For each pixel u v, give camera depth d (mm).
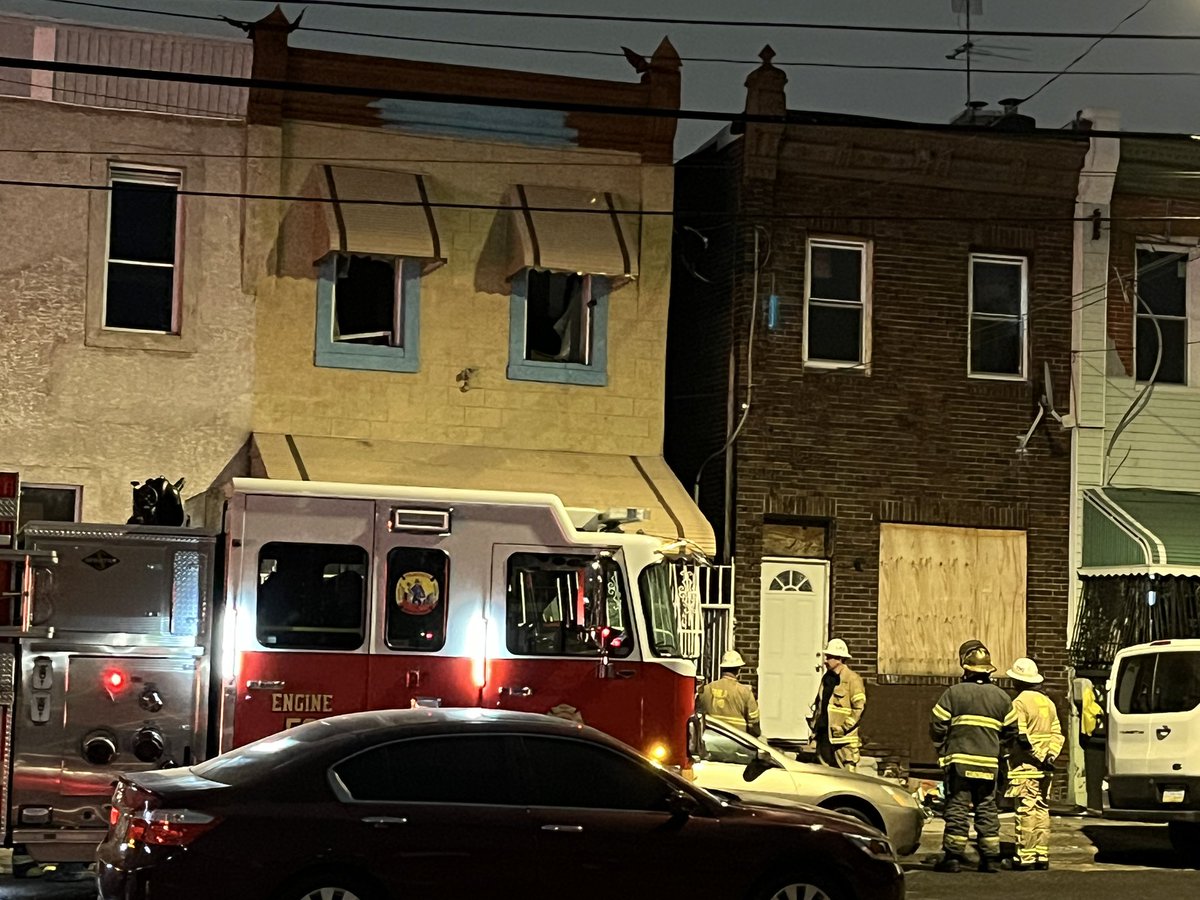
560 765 10281
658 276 21250
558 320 21156
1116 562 21844
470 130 20656
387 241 19594
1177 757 16781
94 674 12203
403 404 20281
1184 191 23062
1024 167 22266
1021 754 15852
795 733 21281
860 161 21703
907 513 21766
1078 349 22547
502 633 13156
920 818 14898
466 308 20578
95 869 11641
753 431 21234
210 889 9406
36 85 19156
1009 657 22125
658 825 10281
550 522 13383
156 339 19531
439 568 13102
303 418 19906
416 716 10352
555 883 10031
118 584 12359
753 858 10414
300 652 12672
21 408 19047
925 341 22000
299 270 19984
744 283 21328
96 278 19375
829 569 21562
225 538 12789
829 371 21594
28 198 19188
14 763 11945
